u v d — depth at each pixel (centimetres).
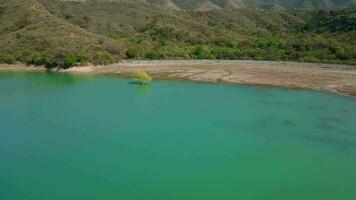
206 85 7862
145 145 4509
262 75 8838
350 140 4750
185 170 3897
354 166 4050
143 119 5478
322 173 3894
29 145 4450
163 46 12031
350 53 10456
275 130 5091
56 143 4525
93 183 3600
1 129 4988
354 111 5994
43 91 7256
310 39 12169
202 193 3469
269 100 6662
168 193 3453
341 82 8062
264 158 4216
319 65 9719
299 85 7831
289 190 3550
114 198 3347
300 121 5472
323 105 6350
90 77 8781
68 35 10962
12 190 3453
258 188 3578
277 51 11394
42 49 10331
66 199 3316
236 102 6506
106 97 6788
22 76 8962
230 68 9775
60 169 3862
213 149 4431
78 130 4975
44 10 13062
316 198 3422
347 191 3550
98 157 4153
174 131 5000
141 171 3853
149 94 7038
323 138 4812
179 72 9238
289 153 4359
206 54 11225
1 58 10081
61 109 5962
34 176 3706
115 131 4956
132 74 9075
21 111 5838
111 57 10269
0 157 4116
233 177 3775
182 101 6538
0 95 6894
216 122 5388
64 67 9644
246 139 4759
